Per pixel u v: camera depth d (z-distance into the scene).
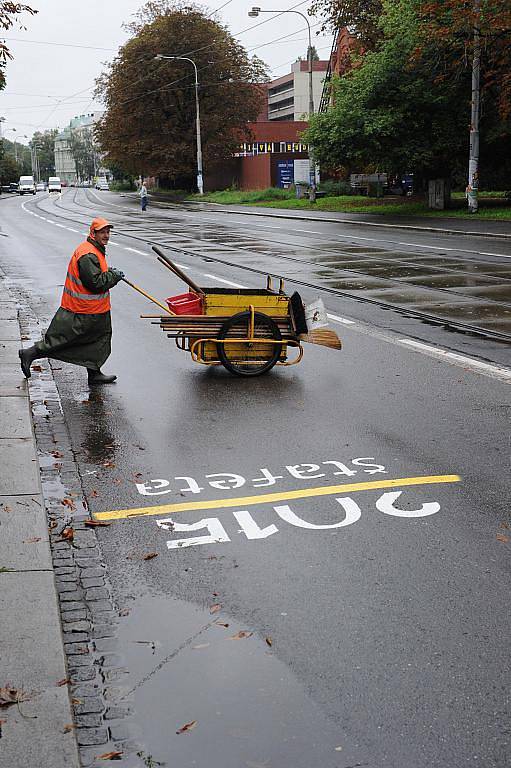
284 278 17.94
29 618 4.31
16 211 55.84
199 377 9.73
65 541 5.40
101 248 9.16
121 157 79.69
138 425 7.90
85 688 3.84
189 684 3.88
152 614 4.50
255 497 6.09
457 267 19.33
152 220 42.31
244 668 4.00
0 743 3.37
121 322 13.26
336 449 7.10
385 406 8.34
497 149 41.34
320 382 9.36
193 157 76.38
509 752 3.43
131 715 3.66
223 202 63.66
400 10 39.09
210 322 9.51
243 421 7.95
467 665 4.01
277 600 4.64
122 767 3.35
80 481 6.47
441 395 8.71
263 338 9.62
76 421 8.05
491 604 4.57
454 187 57.88
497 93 37.56
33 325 13.07
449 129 39.66
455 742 3.49
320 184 62.41
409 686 3.85
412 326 12.39
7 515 5.65
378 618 4.44
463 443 7.20
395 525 5.59
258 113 79.00
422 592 4.71
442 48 35.97
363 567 5.01
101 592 4.74
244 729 3.57
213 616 4.48
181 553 5.23
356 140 40.59
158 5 78.19
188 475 6.56
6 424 7.74
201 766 3.36
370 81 39.12
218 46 75.12
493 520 5.66
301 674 3.95
